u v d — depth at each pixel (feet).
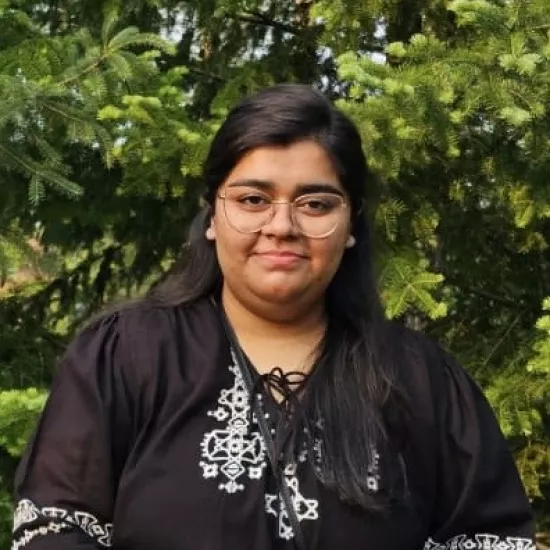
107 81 10.40
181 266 6.15
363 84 9.49
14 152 9.89
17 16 11.13
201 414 5.55
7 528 10.88
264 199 5.56
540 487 13.44
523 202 10.81
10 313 13.79
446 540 5.95
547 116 9.88
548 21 9.80
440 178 11.34
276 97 5.60
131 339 5.75
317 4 11.21
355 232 6.17
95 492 5.48
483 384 11.93
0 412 9.56
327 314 6.10
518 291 12.99
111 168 11.00
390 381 5.86
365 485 5.48
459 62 9.68
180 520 5.32
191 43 13.55
